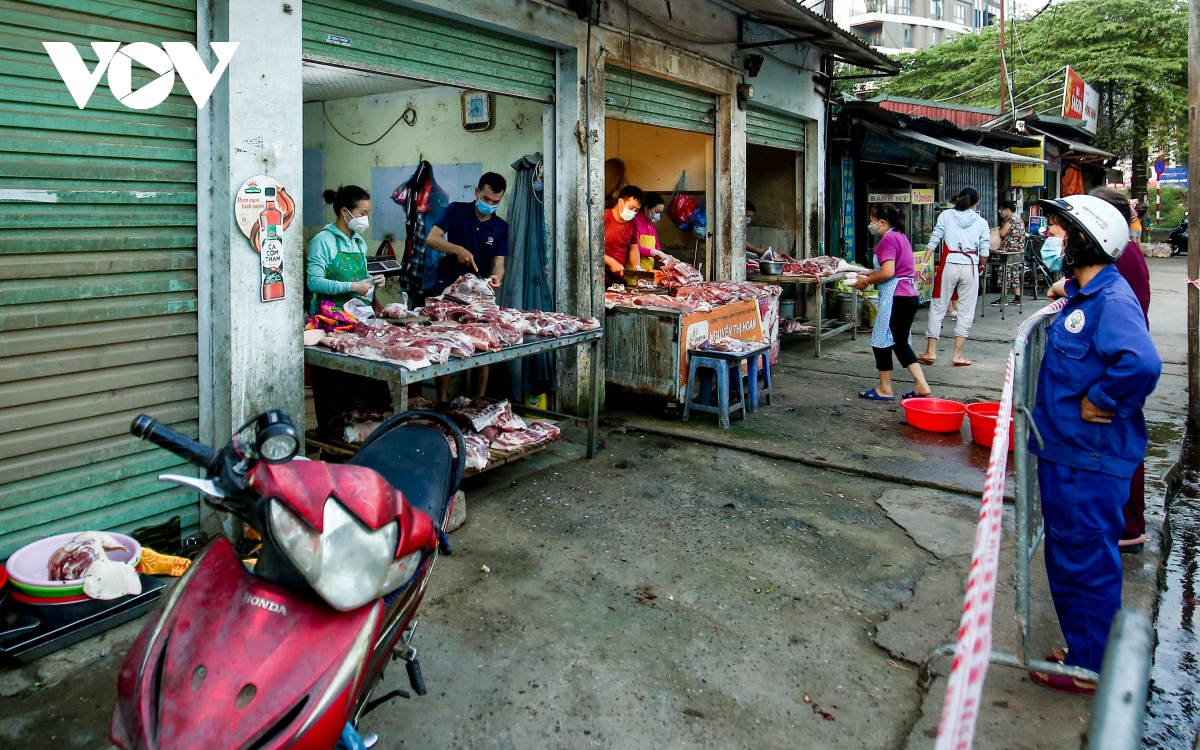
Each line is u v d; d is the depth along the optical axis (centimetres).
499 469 527
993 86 3058
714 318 684
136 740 166
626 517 450
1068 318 287
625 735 267
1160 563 398
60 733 261
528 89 583
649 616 343
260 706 165
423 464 280
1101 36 2973
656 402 712
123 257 352
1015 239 1391
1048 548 295
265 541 177
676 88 752
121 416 359
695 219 896
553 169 625
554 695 287
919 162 1311
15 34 314
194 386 386
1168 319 1216
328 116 802
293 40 399
